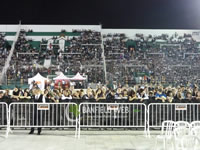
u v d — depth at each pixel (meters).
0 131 10.85
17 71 28.81
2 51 32.81
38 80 20.05
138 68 30.58
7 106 9.95
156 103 10.26
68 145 8.45
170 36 36.47
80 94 12.50
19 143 8.66
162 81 28.23
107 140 9.23
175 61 32.19
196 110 10.48
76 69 29.75
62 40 35.47
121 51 33.91
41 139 9.33
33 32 36.53
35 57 32.06
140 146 8.37
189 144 5.29
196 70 30.55
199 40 35.84
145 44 35.16
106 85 26.03
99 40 35.66
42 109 10.16
